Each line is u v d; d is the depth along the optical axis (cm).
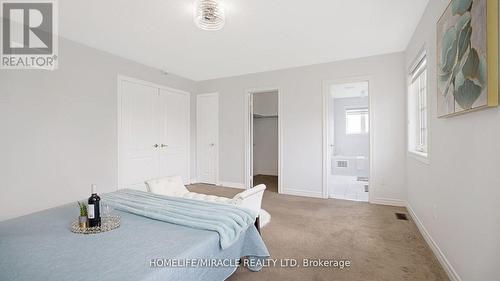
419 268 194
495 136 126
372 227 281
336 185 539
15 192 274
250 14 258
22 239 133
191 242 129
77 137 332
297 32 303
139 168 425
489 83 121
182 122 517
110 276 98
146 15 262
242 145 504
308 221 302
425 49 251
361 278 181
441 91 189
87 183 344
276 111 662
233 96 511
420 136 306
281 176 457
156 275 100
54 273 100
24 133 281
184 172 523
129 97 407
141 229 146
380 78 378
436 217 214
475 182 146
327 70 417
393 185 371
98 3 238
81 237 135
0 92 264
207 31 300
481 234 139
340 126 732
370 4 241
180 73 491
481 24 127
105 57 368
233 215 165
